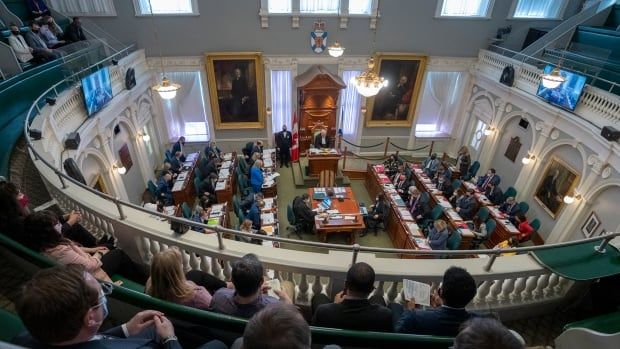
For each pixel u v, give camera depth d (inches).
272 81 555.8
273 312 58.6
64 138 315.3
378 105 593.3
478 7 533.0
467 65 570.3
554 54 453.7
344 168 572.7
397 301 163.5
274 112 583.5
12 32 333.7
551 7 535.2
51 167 195.6
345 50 539.8
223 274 170.6
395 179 502.0
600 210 373.1
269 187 468.4
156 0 483.5
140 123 500.4
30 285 55.5
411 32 535.8
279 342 54.1
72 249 124.5
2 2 369.1
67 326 54.9
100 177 397.1
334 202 437.1
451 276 105.2
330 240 419.2
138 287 136.7
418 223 428.1
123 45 498.6
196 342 101.3
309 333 59.1
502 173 532.7
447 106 616.1
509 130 514.3
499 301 171.8
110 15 478.3
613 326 140.2
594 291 171.6
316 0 502.9
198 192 466.9
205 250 159.9
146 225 171.6
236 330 94.7
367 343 95.4
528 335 171.3
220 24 504.1
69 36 416.8
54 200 216.7
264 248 164.4
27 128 249.8
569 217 409.1
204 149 574.9
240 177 479.5
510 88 486.0
